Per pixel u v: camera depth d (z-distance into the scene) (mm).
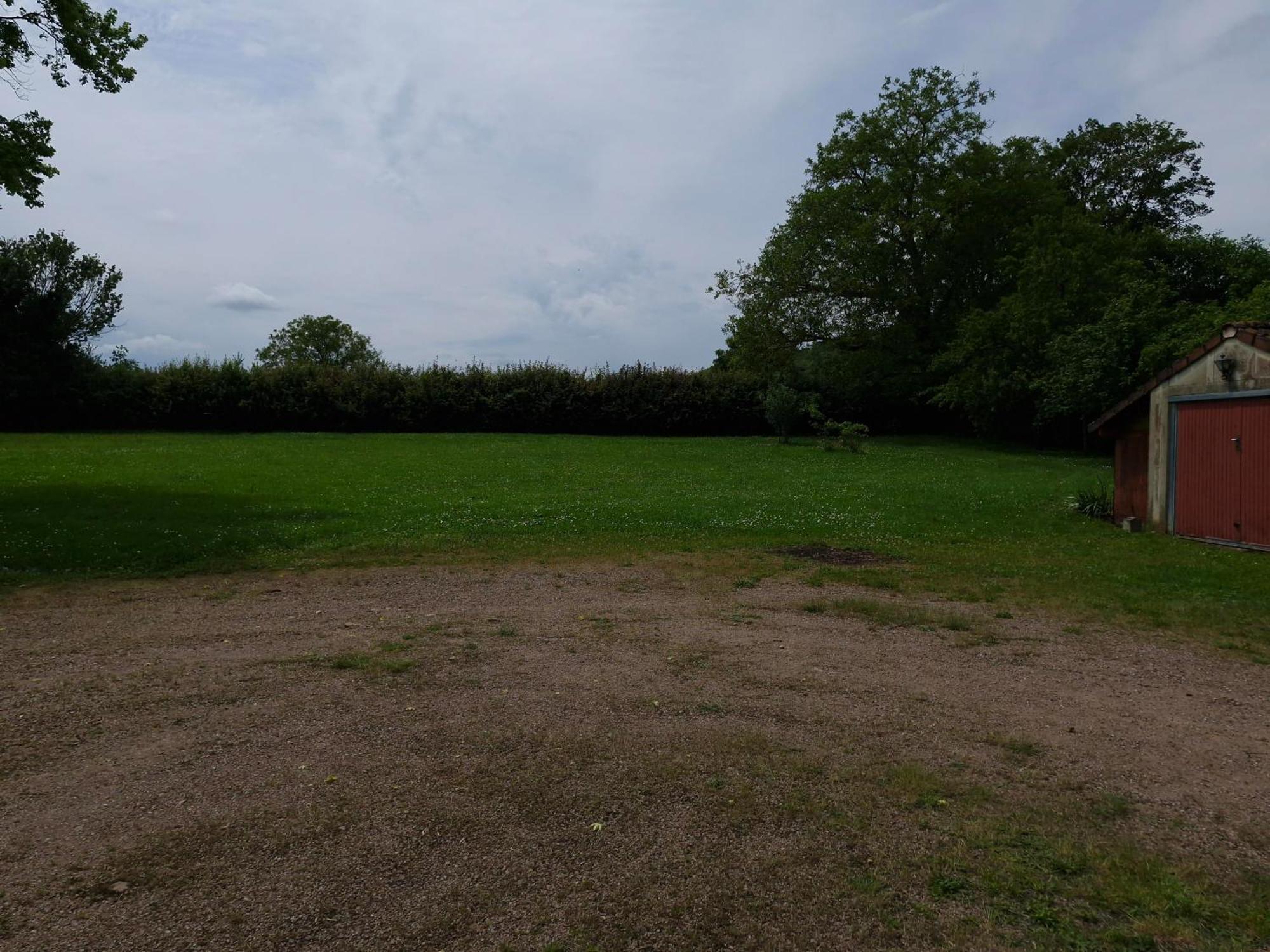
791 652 7371
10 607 8844
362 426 42125
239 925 3361
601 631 8031
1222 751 5250
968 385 34969
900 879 3732
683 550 12898
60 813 4262
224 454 26953
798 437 41562
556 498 18391
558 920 3424
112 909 3449
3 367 37000
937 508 17625
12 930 3287
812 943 3283
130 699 5926
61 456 24812
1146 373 27484
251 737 5262
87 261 39844
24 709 5715
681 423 42781
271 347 84312
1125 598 9680
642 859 3879
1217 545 13664
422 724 5500
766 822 4230
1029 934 3346
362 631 7941
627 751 5078
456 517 15453
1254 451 13180
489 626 8156
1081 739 5422
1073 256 33469
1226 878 3773
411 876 3729
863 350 42094
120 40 16766
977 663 7133
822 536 14234
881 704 6012
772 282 41844
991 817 4320
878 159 40906
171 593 9672
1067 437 36156
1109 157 46469
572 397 42500
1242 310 26766
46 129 16469
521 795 4492
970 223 38750
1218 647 7734
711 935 3326
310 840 4016
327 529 13898
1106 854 3969
